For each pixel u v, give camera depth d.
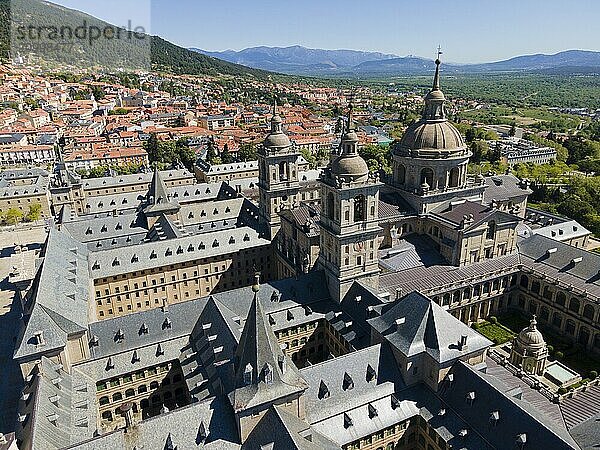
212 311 95.81
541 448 63.53
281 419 65.69
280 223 150.25
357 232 104.69
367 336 98.19
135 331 98.38
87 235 153.88
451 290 120.88
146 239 157.25
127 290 137.25
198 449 66.38
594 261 121.38
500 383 78.62
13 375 113.06
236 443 68.19
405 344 82.25
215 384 83.19
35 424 68.81
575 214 197.25
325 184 103.44
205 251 145.00
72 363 92.19
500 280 129.00
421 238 135.38
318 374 78.88
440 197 133.50
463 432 72.81
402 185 138.50
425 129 132.38
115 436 64.19
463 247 125.31
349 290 108.75
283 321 105.56
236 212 178.62
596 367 110.19
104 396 93.62
